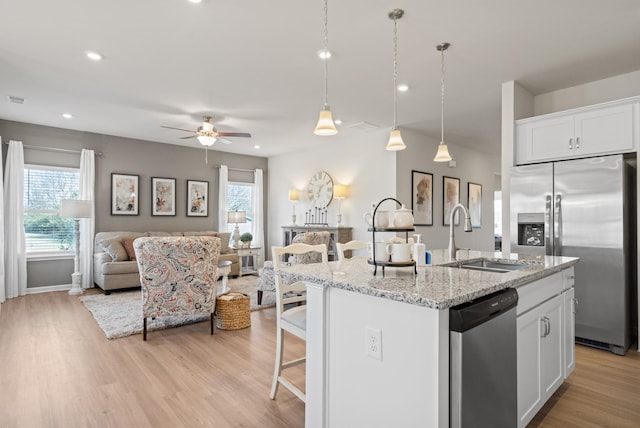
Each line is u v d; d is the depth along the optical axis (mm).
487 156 7352
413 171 5672
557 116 3393
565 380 2467
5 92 3979
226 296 3756
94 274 5703
